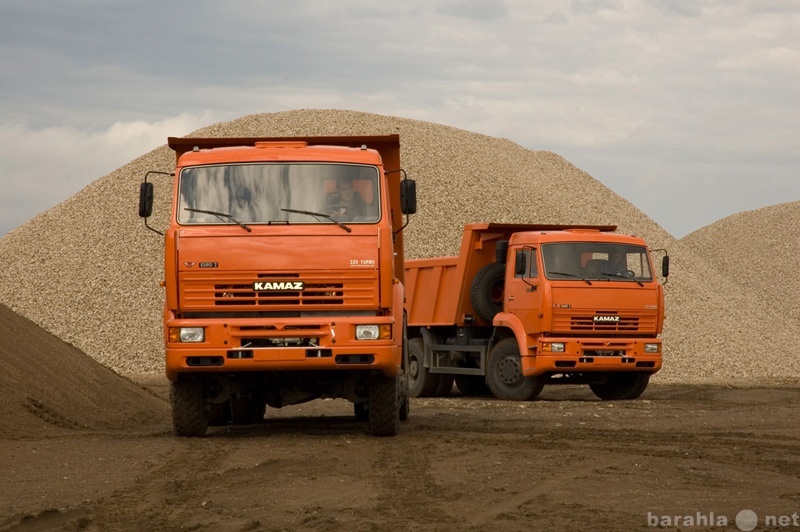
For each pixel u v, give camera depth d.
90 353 33.78
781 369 34.81
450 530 6.59
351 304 11.20
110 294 37.94
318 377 12.16
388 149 13.34
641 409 17.50
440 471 9.20
